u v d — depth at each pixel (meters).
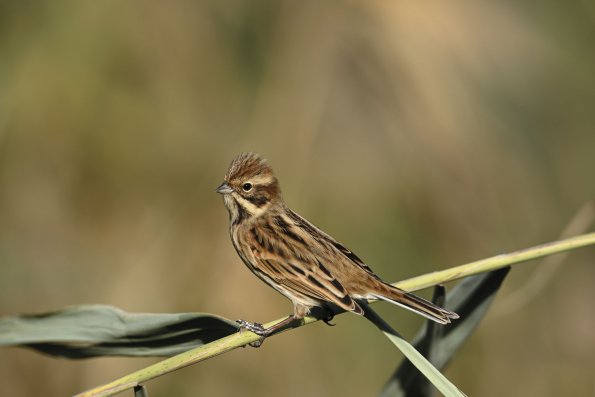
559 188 13.49
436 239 13.02
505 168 13.20
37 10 13.07
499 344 13.55
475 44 12.74
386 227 12.97
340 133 12.86
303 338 12.66
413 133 12.78
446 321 6.84
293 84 12.91
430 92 12.57
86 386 12.36
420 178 12.90
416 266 13.01
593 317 13.87
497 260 6.91
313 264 7.97
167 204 12.91
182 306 12.23
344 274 7.83
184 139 13.11
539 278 12.85
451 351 7.40
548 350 13.62
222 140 13.03
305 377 12.55
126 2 13.20
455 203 13.00
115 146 13.07
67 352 7.36
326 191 12.84
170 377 12.41
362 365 12.67
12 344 7.11
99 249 12.73
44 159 13.00
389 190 12.94
